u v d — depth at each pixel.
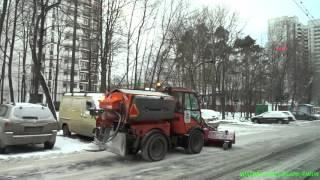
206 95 51.81
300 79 66.38
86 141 17.33
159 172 10.62
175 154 14.20
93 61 35.34
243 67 57.19
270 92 63.47
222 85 48.59
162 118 13.03
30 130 13.39
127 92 12.51
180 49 40.78
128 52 32.34
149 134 12.48
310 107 65.62
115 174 10.25
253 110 66.38
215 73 46.78
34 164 11.46
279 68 61.97
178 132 14.06
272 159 13.28
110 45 30.22
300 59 62.09
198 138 14.64
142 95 12.60
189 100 14.55
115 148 12.41
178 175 10.23
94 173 10.34
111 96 12.83
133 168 11.18
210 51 44.69
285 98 67.94
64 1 38.38
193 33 42.56
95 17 30.34
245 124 40.88
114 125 12.59
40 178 9.57
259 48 59.78
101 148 12.88
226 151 15.32
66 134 19.42
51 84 77.94
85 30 34.94
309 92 71.56
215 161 12.66
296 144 18.56
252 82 56.94
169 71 40.69
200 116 14.84
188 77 43.97
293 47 60.66
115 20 31.06
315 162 12.70
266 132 27.97
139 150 12.89
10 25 37.53
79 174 10.16
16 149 14.31
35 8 25.20
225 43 45.75
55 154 13.40
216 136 16.31
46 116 14.02
